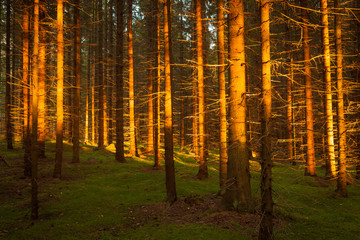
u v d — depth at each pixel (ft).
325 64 39.22
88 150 75.31
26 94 52.75
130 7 66.95
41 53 43.45
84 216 26.55
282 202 31.99
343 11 42.83
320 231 22.31
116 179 44.01
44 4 44.73
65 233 22.50
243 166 25.26
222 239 20.04
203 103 45.88
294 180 45.91
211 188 39.70
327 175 45.29
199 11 43.88
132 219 26.55
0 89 101.14
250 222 22.77
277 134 75.25
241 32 24.67
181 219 26.07
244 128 25.00
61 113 42.09
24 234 21.90
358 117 42.78
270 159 17.80
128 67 72.49
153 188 38.55
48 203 29.99
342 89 34.96
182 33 81.20
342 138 34.42
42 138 54.13
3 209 27.32
